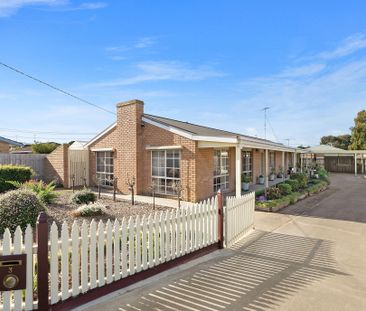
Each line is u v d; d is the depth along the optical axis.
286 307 3.52
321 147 34.38
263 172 19.59
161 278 4.38
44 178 17.03
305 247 5.99
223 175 13.86
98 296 3.78
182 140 11.67
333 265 4.96
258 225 7.94
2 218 6.23
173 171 12.04
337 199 12.82
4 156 15.74
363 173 31.86
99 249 3.81
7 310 3.14
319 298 3.75
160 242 4.67
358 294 3.88
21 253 3.20
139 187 13.25
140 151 13.34
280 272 4.62
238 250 5.81
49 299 3.35
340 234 7.02
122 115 13.92
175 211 5.15
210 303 3.61
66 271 3.49
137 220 4.32
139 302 3.63
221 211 5.92
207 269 4.75
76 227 3.59
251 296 3.80
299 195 12.57
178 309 3.46
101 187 15.58
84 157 16.45
